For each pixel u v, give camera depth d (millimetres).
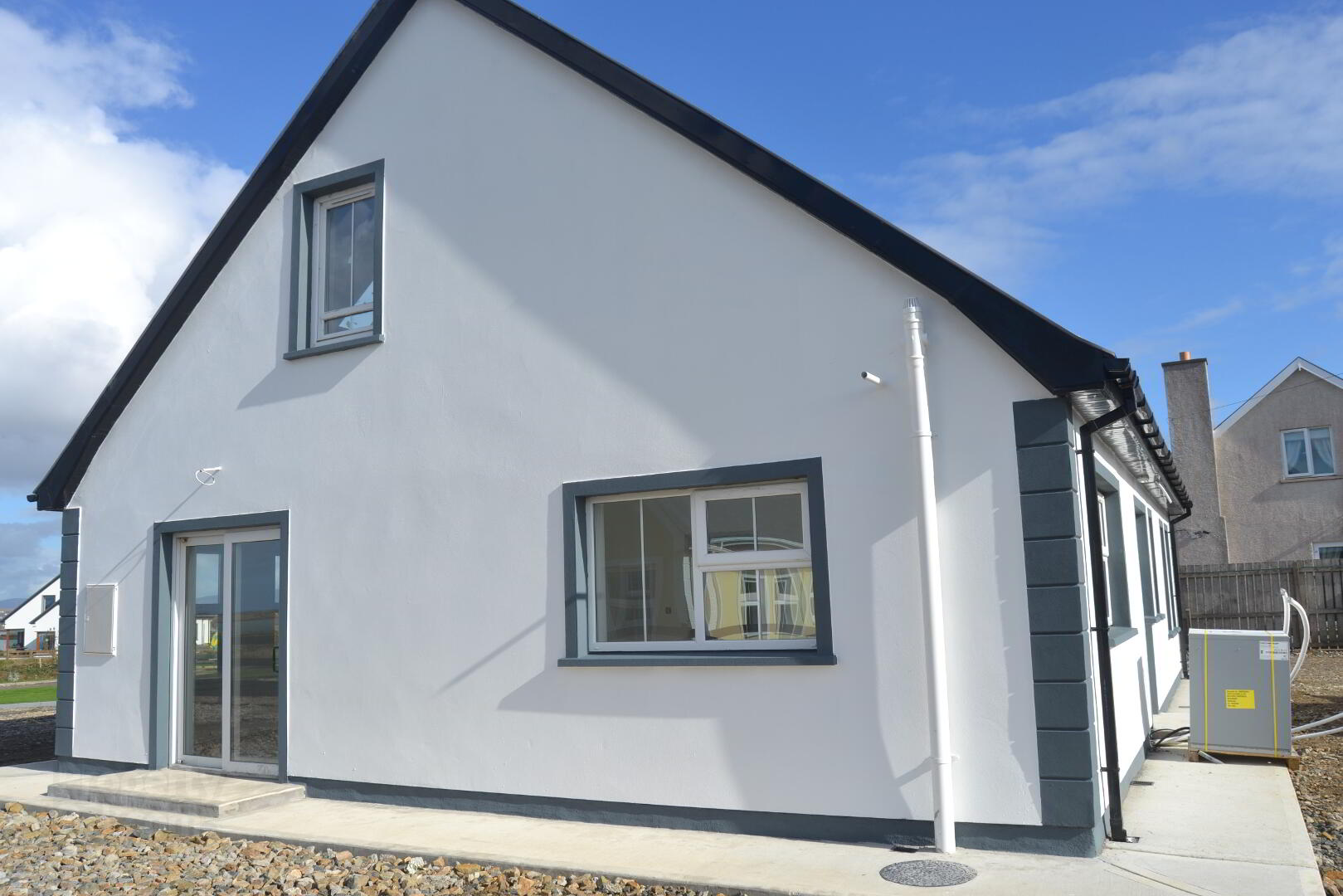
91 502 10711
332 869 6797
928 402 6680
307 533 9172
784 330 7211
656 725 7348
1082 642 6164
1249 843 6324
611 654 7770
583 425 7906
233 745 9602
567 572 7820
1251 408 26969
